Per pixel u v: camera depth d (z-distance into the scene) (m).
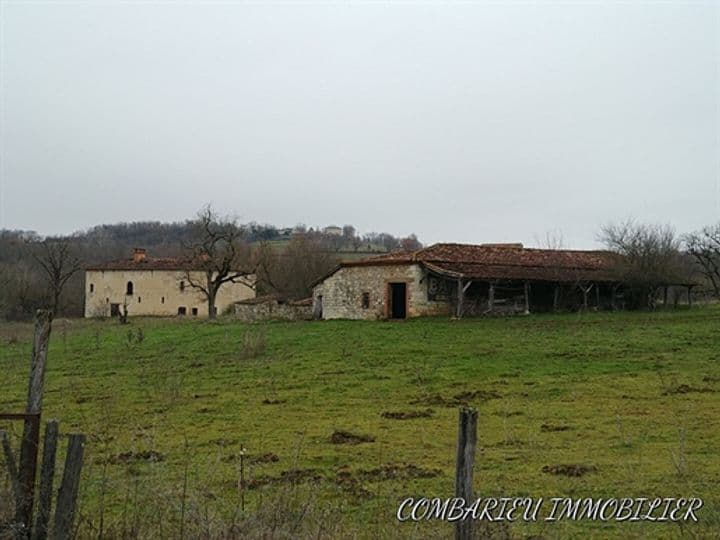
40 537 8.53
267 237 134.88
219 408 20.70
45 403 22.19
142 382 25.80
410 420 18.55
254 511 9.97
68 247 86.69
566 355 27.97
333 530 9.36
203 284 84.12
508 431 16.91
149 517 9.45
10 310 76.94
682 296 62.38
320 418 19.05
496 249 51.44
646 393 21.05
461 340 32.81
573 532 10.28
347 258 88.50
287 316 53.44
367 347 31.73
